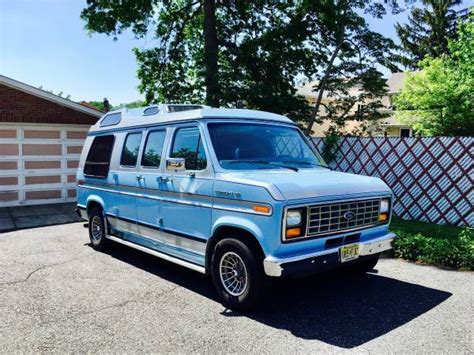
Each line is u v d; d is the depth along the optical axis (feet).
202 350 11.72
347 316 14.03
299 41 46.80
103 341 12.30
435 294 16.01
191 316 14.10
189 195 16.03
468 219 27.25
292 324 13.42
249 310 14.35
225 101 43.55
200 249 15.80
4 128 38.81
